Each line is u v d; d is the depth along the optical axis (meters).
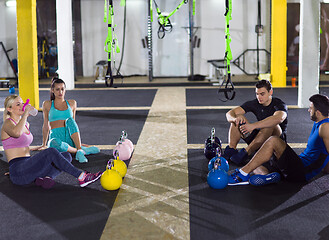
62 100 4.55
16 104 3.48
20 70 7.64
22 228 2.79
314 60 7.51
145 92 10.36
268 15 14.26
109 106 8.20
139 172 3.93
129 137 5.41
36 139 5.41
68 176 3.84
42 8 14.22
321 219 2.87
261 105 4.12
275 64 11.12
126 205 3.15
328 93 9.21
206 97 9.27
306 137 5.26
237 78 13.36
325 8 13.87
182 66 14.55
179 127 6.04
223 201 3.21
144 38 14.63
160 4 14.31
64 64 11.02
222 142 5.09
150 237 2.64
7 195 3.38
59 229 2.77
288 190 3.40
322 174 3.77
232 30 14.39
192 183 3.62
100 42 14.74
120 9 14.52
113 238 2.63
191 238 2.62
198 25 14.39
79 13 14.59
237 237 2.63
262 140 4.01
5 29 13.84
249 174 3.60
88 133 5.72
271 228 2.75
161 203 3.18
